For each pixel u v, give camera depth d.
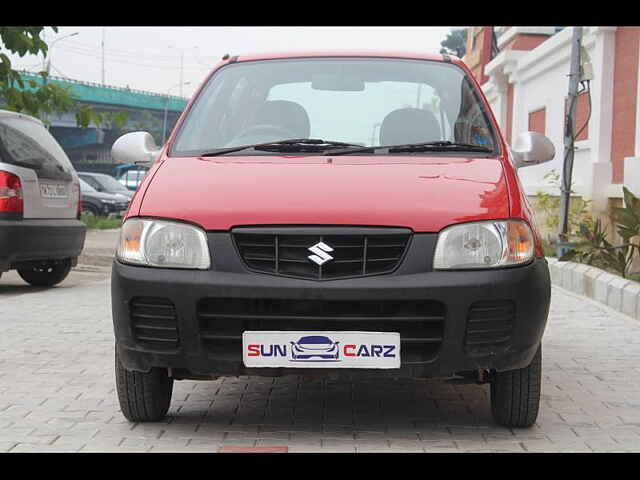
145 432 4.92
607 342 7.86
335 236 4.46
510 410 4.91
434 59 6.16
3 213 10.12
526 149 5.74
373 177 4.80
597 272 10.77
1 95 14.73
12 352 7.21
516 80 20.64
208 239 4.52
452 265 4.46
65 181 11.20
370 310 4.45
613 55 14.04
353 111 5.67
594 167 14.07
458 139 5.49
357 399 5.71
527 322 4.54
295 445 4.65
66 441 4.74
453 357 4.45
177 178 4.91
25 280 11.84
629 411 5.50
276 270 4.45
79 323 8.66
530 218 4.77
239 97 5.82
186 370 4.76
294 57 6.15
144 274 4.55
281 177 4.81
